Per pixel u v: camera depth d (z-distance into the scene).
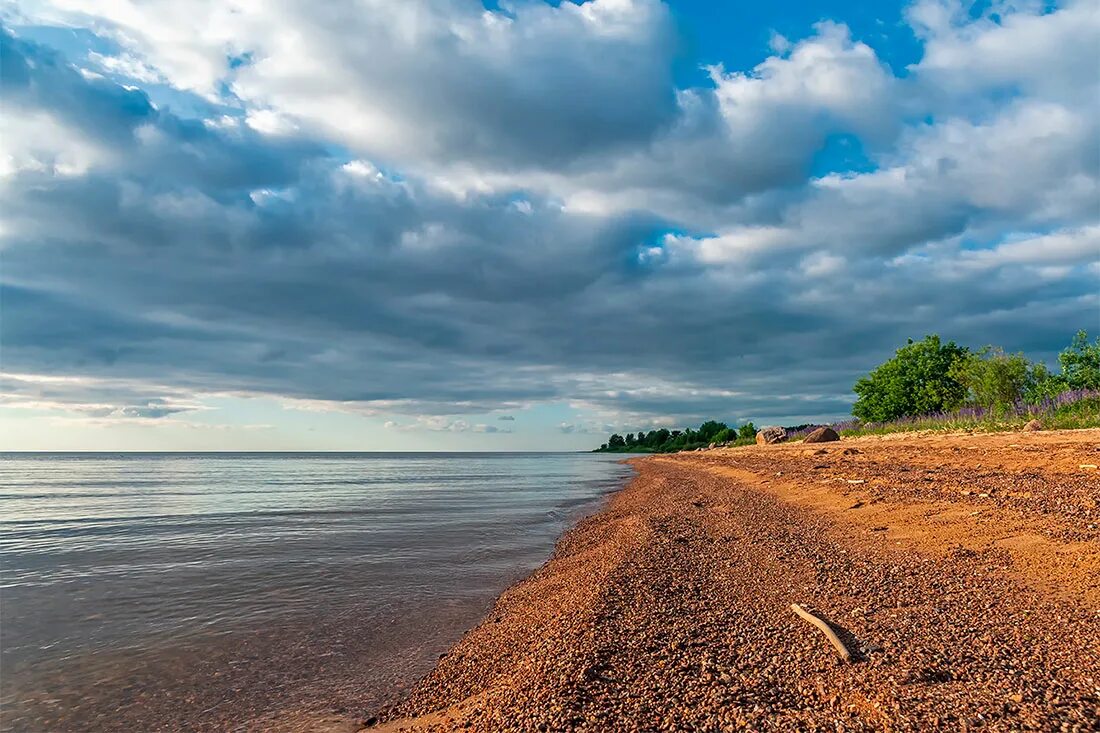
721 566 8.84
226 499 29.55
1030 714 3.80
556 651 5.64
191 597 10.14
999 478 12.59
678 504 17.28
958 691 4.17
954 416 30.41
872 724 3.85
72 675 6.88
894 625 5.62
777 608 6.56
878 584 7.06
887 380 40.91
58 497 31.06
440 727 4.92
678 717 4.17
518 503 26.34
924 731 3.70
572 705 4.44
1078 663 4.46
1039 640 4.96
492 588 10.72
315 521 20.09
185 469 77.69
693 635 5.80
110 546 15.15
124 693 6.39
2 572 12.09
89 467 85.69
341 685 6.52
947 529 9.23
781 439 54.75
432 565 12.69
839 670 4.71
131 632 8.35
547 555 13.73
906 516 10.62
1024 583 6.46
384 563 12.91
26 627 8.58
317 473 63.84
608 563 9.60
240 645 7.83
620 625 6.18
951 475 14.08
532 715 4.39
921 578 7.11
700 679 4.76
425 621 8.78
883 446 25.91
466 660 6.85
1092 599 5.68
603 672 5.00
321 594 10.31
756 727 3.95
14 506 25.97
